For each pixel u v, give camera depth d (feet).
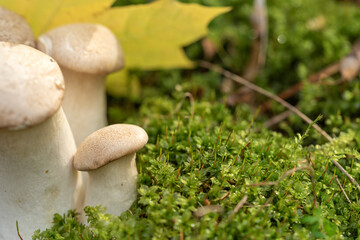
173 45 0.94
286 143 0.79
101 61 0.76
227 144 0.77
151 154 0.78
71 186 0.70
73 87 0.78
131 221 0.66
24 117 0.60
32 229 0.69
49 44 0.76
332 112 0.92
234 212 0.65
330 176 0.74
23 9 0.83
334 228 0.66
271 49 1.07
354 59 0.97
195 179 0.71
